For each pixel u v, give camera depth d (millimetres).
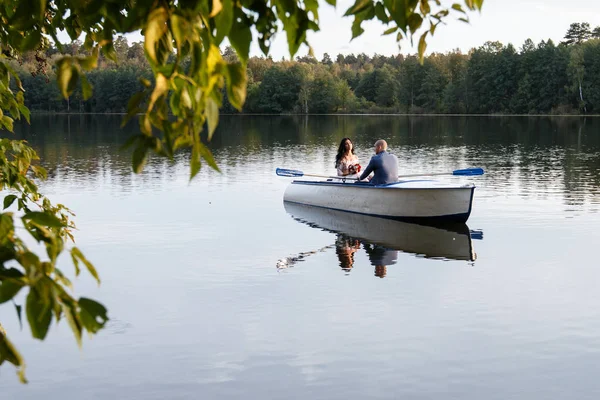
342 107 83562
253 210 12500
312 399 4656
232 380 4953
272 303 6723
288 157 22750
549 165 19516
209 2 1134
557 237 9812
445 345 5582
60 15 1945
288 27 1299
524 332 5859
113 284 7383
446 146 27172
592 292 7035
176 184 15625
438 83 81562
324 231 10734
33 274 1042
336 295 7000
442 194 11367
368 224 11445
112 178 16562
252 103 82188
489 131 38688
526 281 7492
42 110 81062
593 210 11930
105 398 4680
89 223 10828
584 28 92125
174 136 1124
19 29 1294
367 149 26078
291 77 82312
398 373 5047
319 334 5840
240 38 1125
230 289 7219
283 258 8742
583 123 48125
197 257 8680
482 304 6660
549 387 4824
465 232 10445
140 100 1118
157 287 7277
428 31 1549
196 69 1081
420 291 7129
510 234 10148
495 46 76812
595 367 5152
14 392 4773
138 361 5281
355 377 4996
